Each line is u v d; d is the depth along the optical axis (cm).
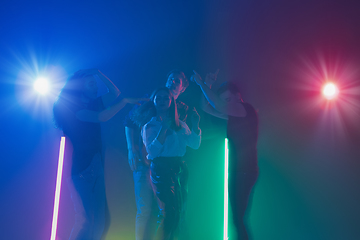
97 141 316
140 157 380
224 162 461
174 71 395
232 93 351
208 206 455
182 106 388
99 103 343
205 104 390
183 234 445
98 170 309
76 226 299
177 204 301
